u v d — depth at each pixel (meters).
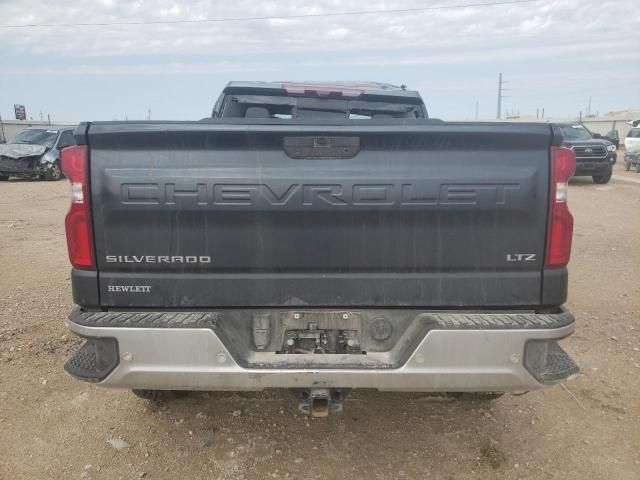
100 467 3.07
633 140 24.53
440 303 2.68
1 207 12.75
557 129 2.57
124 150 2.59
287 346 2.73
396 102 4.77
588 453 3.22
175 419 3.56
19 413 3.61
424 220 2.62
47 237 9.26
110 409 3.68
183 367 2.58
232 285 2.68
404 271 2.67
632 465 3.11
